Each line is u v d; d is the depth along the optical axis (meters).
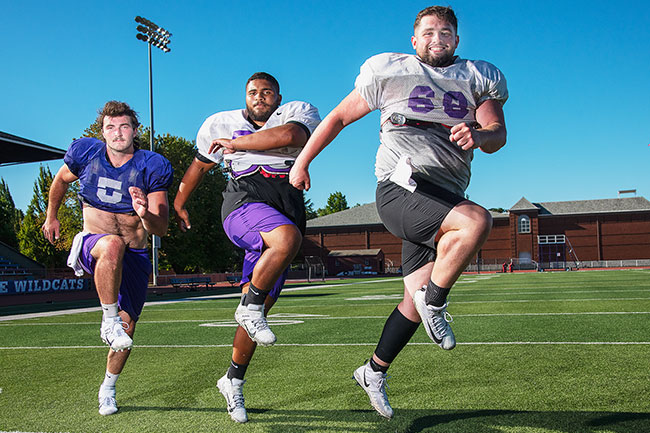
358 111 2.51
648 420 2.70
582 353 4.57
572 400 3.12
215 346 5.76
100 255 2.93
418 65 2.44
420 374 3.95
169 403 3.36
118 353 3.13
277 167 3.09
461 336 5.84
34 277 23.38
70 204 31.56
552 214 56.19
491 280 24.94
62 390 3.79
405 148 2.46
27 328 8.41
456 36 2.51
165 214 3.20
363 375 2.79
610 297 11.20
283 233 2.74
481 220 2.24
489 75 2.46
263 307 2.95
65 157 3.25
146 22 30.30
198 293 23.72
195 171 3.35
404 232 2.48
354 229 60.91
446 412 2.95
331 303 12.09
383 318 8.19
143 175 3.20
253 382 3.88
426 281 2.61
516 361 4.31
